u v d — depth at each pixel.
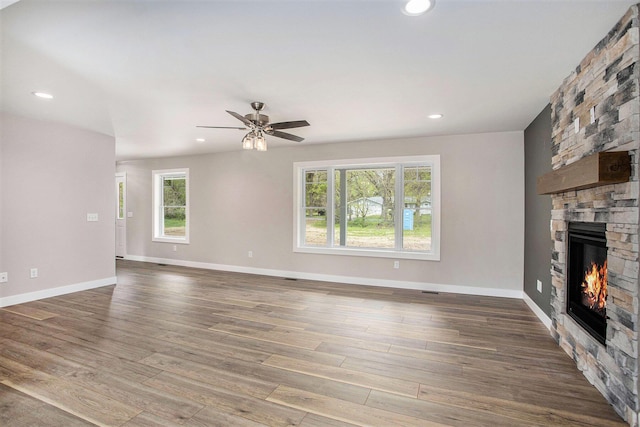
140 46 2.27
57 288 4.55
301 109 3.65
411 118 3.99
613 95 2.04
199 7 1.81
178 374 2.45
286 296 4.64
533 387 2.29
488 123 4.21
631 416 1.86
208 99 3.35
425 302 4.36
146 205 7.38
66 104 3.56
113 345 2.95
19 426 1.86
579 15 1.90
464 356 2.77
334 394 2.20
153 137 5.18
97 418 1.93
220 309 4.03
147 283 5.39
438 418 1.95
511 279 4.63
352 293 4.80
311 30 2.05
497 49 2.30
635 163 1.84
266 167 6.11
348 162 5.46
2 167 3.98
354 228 5.59
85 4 1.78
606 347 2.13
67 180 4.62
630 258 1.88
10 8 1.82
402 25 2.00
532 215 4.08
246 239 6.30
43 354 2.76
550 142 3.38
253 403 2.09
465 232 4.83
